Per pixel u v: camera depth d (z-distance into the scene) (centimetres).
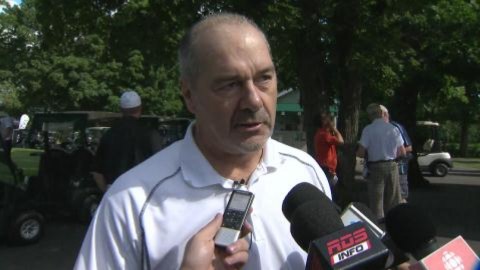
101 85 3192
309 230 155
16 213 861
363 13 831
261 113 164
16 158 1328
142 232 166
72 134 1148
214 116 164
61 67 3177
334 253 140
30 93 3288
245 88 162
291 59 1019
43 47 1162
